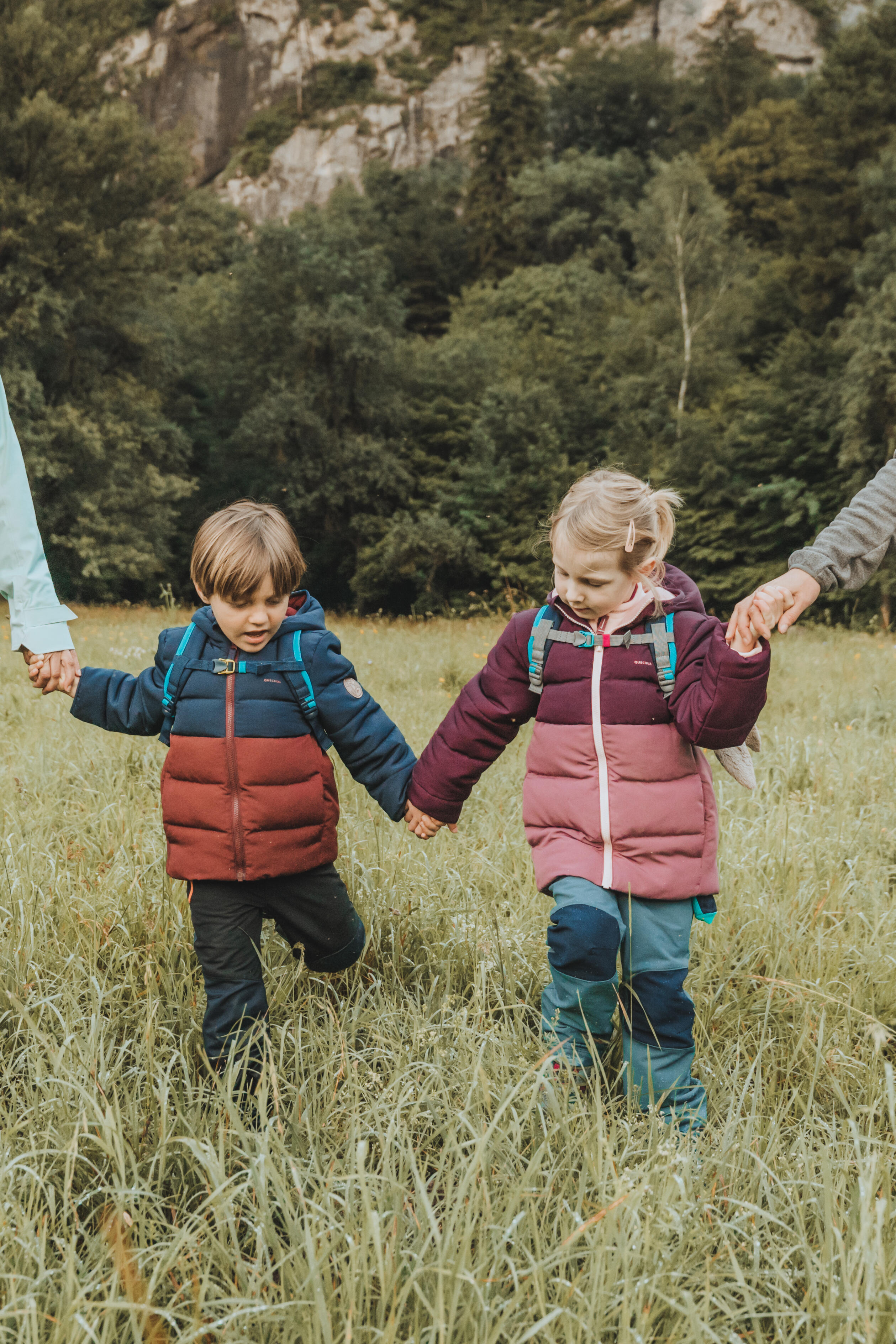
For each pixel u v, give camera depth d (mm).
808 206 36562
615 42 89438
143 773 4152
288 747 2061
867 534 1843
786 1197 1660
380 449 34562
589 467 31094
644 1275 1408
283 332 37219
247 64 93250
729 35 74062
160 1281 1429
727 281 32219
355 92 92750
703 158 54844
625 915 2033
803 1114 2020
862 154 36000
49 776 4016
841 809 3959
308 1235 1381
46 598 2270
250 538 1964
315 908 2182
